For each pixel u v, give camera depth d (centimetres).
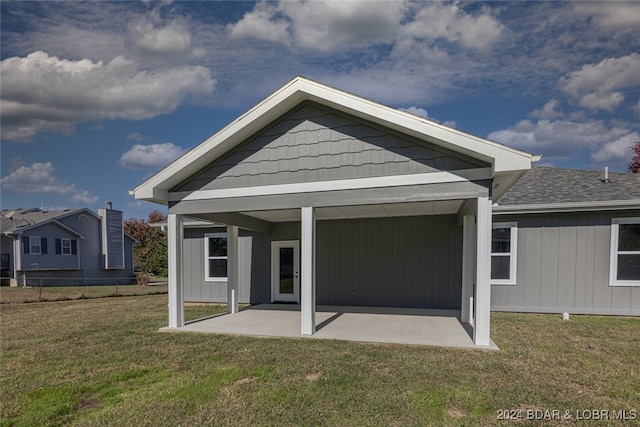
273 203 677
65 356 549
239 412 350
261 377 446
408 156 601
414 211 868
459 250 952
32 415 347
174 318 729
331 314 875
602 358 515
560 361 499
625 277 864
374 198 616
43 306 1209
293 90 626
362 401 370
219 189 711
